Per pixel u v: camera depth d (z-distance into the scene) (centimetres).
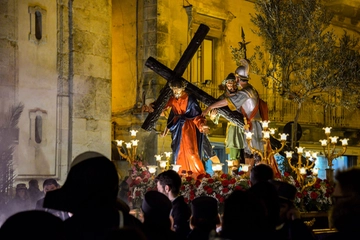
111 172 563
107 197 559
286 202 739
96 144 1822
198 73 2506
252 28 2722
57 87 1738
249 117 1434
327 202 1281
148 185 1389
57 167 1723
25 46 1662
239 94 1427
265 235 529
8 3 1622
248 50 2698
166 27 2312
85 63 1803
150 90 2266
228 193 1211
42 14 1700
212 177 1296
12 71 1625
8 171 1377
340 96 2712
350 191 551
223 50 2580
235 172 1377
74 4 1784
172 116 1477
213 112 1447
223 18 2575
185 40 2414
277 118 2756
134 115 2288
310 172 1588
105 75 1856
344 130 3111
